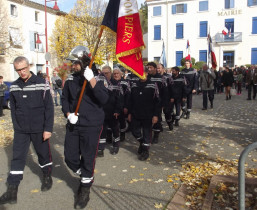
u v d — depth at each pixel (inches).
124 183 158.1
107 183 158.6
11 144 248.1
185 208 127.7
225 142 235.6
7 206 133.7
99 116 133.6
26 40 1007.0
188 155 204.8
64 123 342.6
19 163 138.3
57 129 307.1
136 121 195.2
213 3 1205.1
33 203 136.8
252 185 137.9
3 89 409.7
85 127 130.6
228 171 168.6
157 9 1299.2
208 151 212.8
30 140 144.7
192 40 1254.9
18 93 136.9
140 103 188.5
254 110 410.9
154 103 188.1
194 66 1123.3
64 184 158.7
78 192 139.7
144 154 196.7
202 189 144.9
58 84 539.5
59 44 1005.8
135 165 186.9
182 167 180.2
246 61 1181.7
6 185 158.6
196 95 722.2
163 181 159.5
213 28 1218.0
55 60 1105.4
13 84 138.8
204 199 131.5
